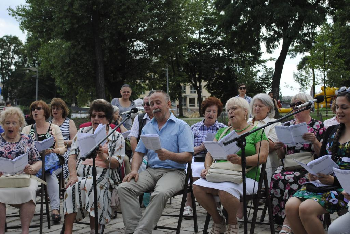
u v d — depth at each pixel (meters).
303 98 4.79
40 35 26.27
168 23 27.33
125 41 27.39
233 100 4.49
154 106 4.62
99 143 4.06
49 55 29.42
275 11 24.97
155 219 4.11
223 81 42.59
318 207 3.49
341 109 3.61
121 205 4.33
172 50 29.44
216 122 5.98
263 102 5.35
